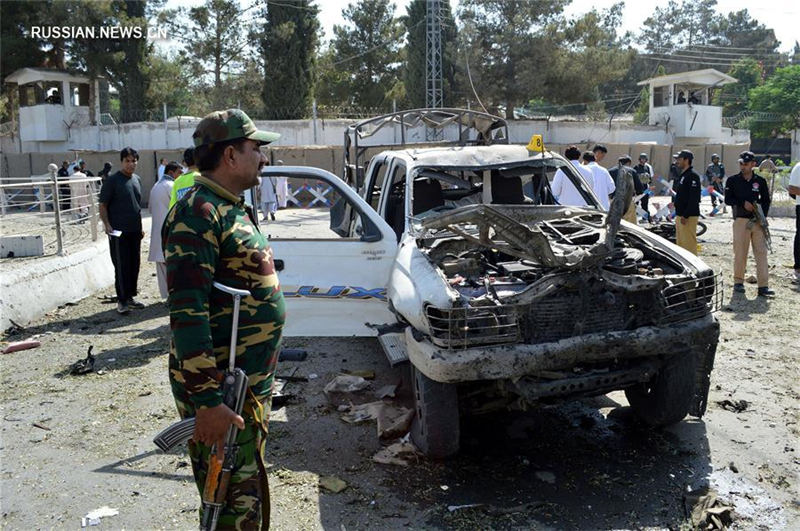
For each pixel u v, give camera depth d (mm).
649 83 36812
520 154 5438
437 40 32875
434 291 3562
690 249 8133
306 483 3604
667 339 3682
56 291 7738
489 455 3922
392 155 5820
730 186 7836
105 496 3527
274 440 4156
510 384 3529
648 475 3652
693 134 34531
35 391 5082
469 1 34562
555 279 3551
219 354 2275
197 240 2148
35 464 3896
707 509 3252
